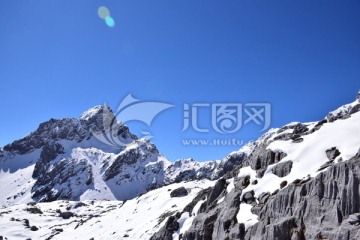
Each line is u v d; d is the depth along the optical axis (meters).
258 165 53.28
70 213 192.50
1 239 138.50
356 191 34.19
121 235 95.94
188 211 65.88
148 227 92.19
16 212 193.12
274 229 37.59
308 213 36.72
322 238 33.62
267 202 42.91
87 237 114.38
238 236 42.31
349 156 38.97
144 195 144.12
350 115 50.03
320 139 46.84
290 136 54.91
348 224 32.47
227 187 56.66
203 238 49.03
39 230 155.12
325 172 37.62
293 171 44.84
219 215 49.19
